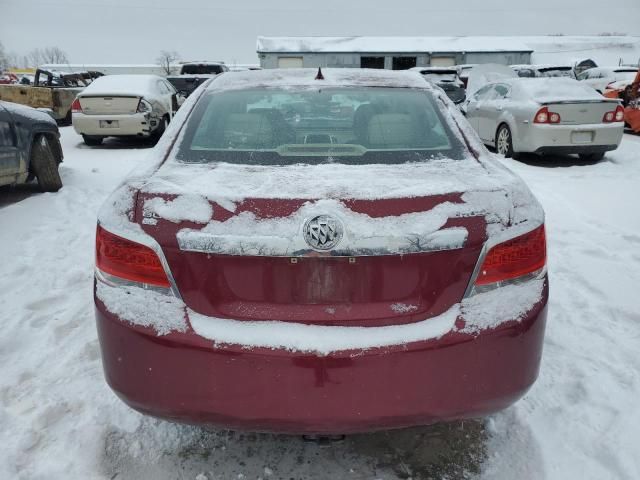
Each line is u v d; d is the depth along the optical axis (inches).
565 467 85.7
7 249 181.5
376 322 70.7
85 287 154.1
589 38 1768.0
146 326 71.6
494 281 72.9
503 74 615.2
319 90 108.3
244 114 100.4
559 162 366.3
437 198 71.4
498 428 94.9
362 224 68.6
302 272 69.6
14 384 106.3
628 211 234.5
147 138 481.4
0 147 222.5
